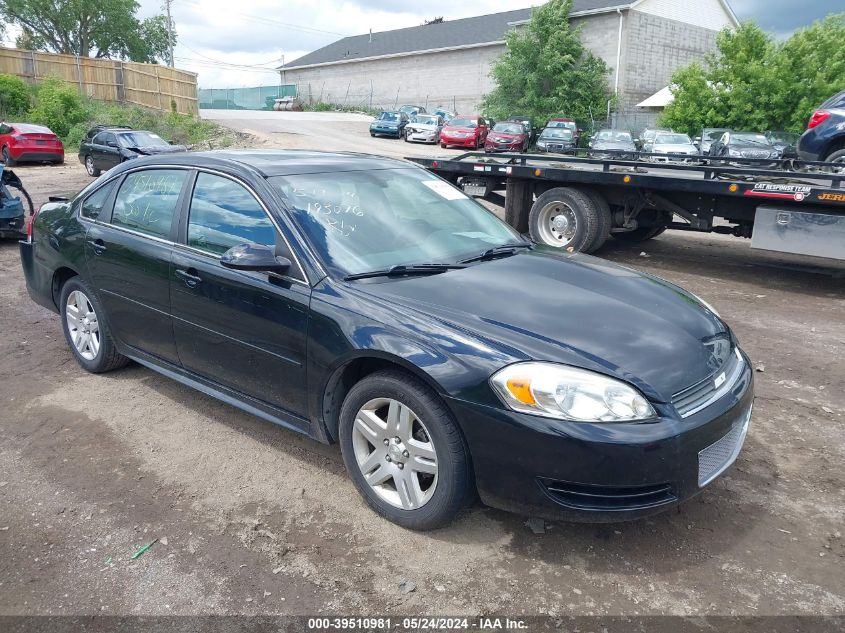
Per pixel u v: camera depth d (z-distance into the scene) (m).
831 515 3.22
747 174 7.63
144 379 4.80
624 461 2.58
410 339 2.89
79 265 4.59
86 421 4.14
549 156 9.18
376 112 52.56
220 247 3.69
